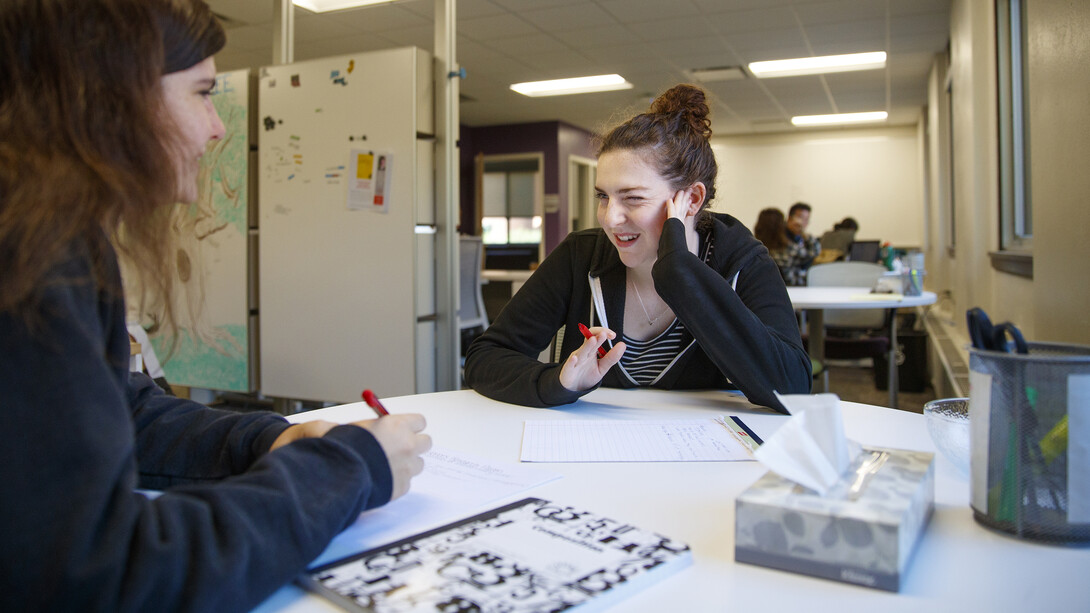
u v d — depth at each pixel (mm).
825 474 554
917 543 572
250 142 3445
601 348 1359
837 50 6773
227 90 3455
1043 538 574
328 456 575
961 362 3709
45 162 459
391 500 616
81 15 491
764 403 1108
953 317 5773
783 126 11047
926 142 9727
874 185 11266
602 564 515
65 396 422
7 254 421
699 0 5391
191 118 569
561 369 1111
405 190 3080
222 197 3486
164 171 536
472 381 1284
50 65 483
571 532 574
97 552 413
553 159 10195
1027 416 573
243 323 3479
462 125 10516
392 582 490
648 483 748
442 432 976
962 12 4828
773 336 1155
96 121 490
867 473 596
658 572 515
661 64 7227
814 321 3479
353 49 6582
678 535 606
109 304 497
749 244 1339
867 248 7770
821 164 11492
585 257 1421
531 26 5992
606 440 918
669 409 1123
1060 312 1849
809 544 524
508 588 478
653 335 1368
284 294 3344
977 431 611
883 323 3832
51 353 423
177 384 3670
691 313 1102
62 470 415
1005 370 582
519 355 1284
